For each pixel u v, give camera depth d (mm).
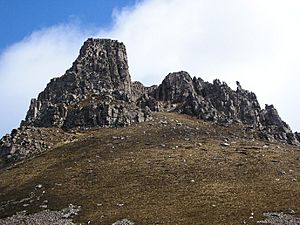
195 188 104000
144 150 132875
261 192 99688
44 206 101000
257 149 136375
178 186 105688
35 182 116312
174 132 154250
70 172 119688
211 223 84625
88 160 127438
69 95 192375
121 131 156500
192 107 192125
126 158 126312
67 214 95125
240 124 178250
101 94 191125
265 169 115250
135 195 102312
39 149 146875
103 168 120000
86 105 177250
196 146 136625
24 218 96250
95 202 100188
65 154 136250
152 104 198500
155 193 102625
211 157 125438
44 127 169250
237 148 136250
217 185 105188
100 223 88812
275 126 180750
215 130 165000
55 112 173625
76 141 148625
